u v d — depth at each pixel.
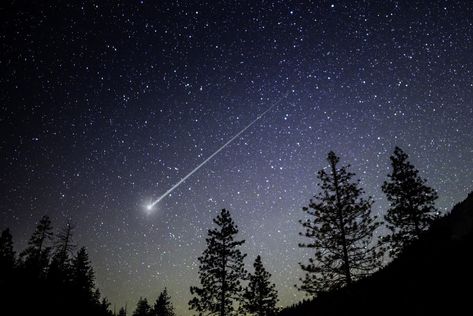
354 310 16.12
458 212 19.16
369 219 19.55
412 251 18.48
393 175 23.25
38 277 29.52
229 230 29.30
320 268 19.47
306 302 25.05
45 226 40.66
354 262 19.30
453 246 15.84
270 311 32.47
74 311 28.83
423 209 21.56
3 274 27.45
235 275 28.16
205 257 28.69
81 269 40.62
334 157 21.83
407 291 14.54
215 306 27.22
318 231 20.06
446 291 12.45
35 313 24.86
